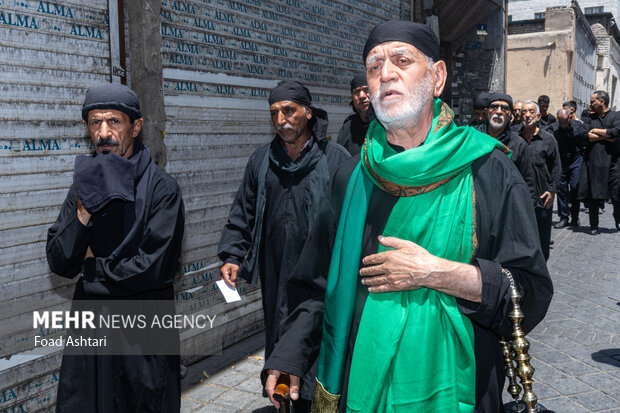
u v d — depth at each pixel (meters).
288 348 1.63
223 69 4.62
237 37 4.77
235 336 4.80
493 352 1.49
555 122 10.23
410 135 1.53
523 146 5.54
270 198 3.20
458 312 1.43
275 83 5.29
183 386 3.95
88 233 2.29
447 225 1.44
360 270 1.50
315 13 5.93
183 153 4.25
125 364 2.29
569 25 18.81
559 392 3.76
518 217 1.45
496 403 1.47
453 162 1.43
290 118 3.04
